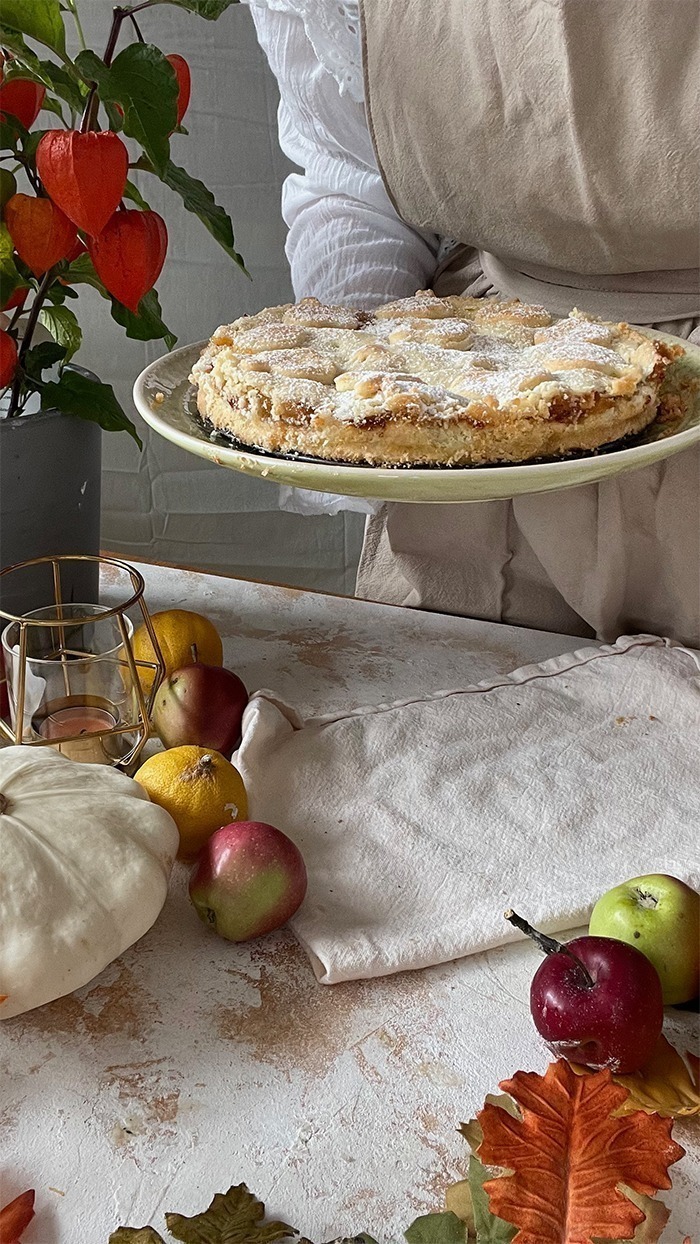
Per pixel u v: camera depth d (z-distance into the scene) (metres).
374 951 0.59
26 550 0.75
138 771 0.68
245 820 0.67
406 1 0.75
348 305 0.93
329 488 0.66
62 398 0.74
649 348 0.74
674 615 0.90
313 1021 0.57
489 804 0.70
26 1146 0.50
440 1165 0.49
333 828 0.69
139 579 0.75
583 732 0.77
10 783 0.61
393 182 0.84
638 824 0.69
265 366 0.73
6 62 0.71
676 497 0.83
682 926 0.56
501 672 0.86
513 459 0.68
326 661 0.87
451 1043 0.55
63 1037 0.56
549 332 0.79
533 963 0.60
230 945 0.62
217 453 0.67
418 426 0.66
